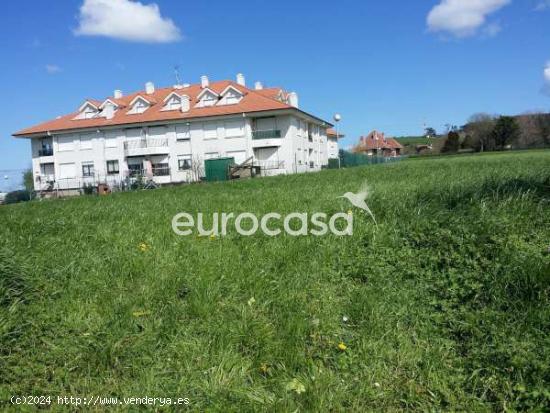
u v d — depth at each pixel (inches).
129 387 143.6
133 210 388.5
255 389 142.7
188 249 248.7
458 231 228.5
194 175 1817.2
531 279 176.1
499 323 164.6
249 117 1852.9
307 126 2161.7
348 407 139.0
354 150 4259.4
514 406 136.3
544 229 223.6
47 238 279.9
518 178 324.8
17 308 177.2
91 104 2071.9
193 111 1921.8
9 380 146.1
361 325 174.6
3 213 437.1
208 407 134.6
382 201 299.0
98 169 2006.6
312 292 199.3
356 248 236.7
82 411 135.3
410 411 138.8
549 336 155.6
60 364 153.9
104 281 209.0
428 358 156.1
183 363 153.7
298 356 156.0
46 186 2042.3
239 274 209.9
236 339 164.1
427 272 205.0
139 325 173.9
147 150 1927.9
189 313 181.9
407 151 4345.5
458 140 3686.0
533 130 3277.6
